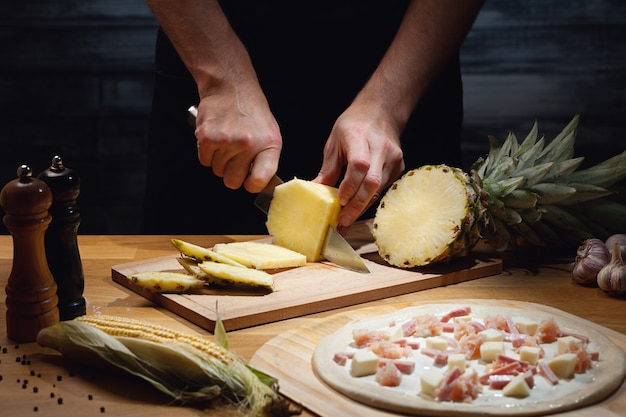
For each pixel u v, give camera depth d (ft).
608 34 11.82
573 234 7.27
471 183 6.84
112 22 11.84
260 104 7.56
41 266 5.31
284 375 4.76
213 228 9.16
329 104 8.80
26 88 12.00
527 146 7.42
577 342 4.90
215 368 4.46
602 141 12.14
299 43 8.61
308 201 7.13
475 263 6.97
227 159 7.39
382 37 8.73
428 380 4.43
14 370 4.90
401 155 7.63
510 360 4.69
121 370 4.77
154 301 6.19
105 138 12.19
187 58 7.81
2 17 11.76
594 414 4.33
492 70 12.07
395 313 5.63
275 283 6.42
